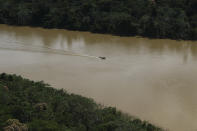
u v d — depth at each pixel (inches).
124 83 2215.8
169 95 2052.2
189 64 2696.9
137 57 2842.0
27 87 1847.9
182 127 1674.5
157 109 1850.4
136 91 2091.5
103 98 1959.9
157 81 2279.8
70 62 2630.4
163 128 1653.5
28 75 2297.0
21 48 2979.8
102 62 2659.9
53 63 2588.6
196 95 2063.2
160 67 2591.0
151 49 3139.8
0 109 1413.6
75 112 1520.7
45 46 3073.3
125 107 1854.1
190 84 2245.3
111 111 1648.6
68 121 1435.8
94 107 1689.2
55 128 1277.1
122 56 2851.9
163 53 3011.8
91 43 3267.7
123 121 1509.6
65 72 2383.1
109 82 2222.0
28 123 1312.7
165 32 3575.3
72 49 3006.9
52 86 2103.8
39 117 1411.2
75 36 3535.9
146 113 1798.7
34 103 1583.4
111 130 1389.0
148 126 1558.8
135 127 1472.7
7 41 3193.9
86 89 2082.9
